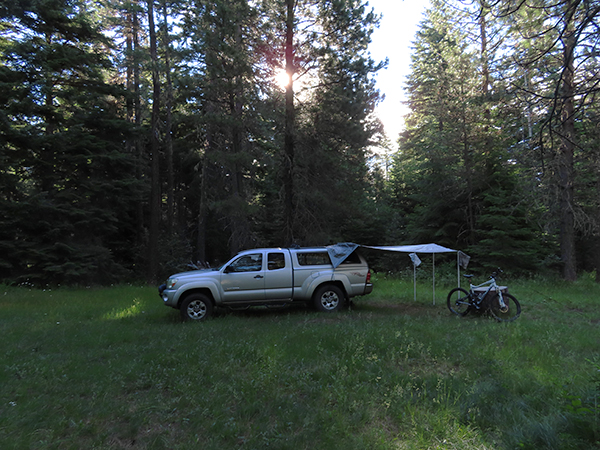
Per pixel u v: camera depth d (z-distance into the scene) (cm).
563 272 1522
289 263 955
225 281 916
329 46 1471
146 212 2531
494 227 1614
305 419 370
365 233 2158
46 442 335
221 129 1722
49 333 761
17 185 1633
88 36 1845
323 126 1544
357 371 507
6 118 1465
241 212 1631
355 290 977
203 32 1397
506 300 884
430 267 1816
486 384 450
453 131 1736
